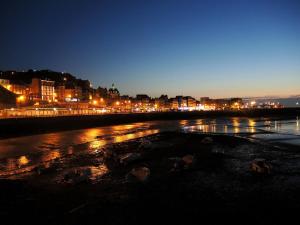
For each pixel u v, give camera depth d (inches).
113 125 3996.1
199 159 1219.9
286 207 671.8
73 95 6786.4
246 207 671.8
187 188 815.1
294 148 1546.5
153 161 1184.2
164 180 896.9
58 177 960.3
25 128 2600.9
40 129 2765.7
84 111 4886.8
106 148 1640.0
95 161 1242.0
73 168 1105.4
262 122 4284.0
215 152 1406.3
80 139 2198.6
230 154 1355.8
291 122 4173.2
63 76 7854.3
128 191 791.1
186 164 1069.1
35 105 4773.6
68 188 823.7
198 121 4869.6
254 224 584.1
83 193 776.3
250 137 2143.2
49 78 7086.6
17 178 959.6
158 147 1560.0
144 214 629.6
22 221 593.9
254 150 1475.1
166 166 1088.2
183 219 606.9
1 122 2401.6
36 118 2805.1
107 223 585.9
